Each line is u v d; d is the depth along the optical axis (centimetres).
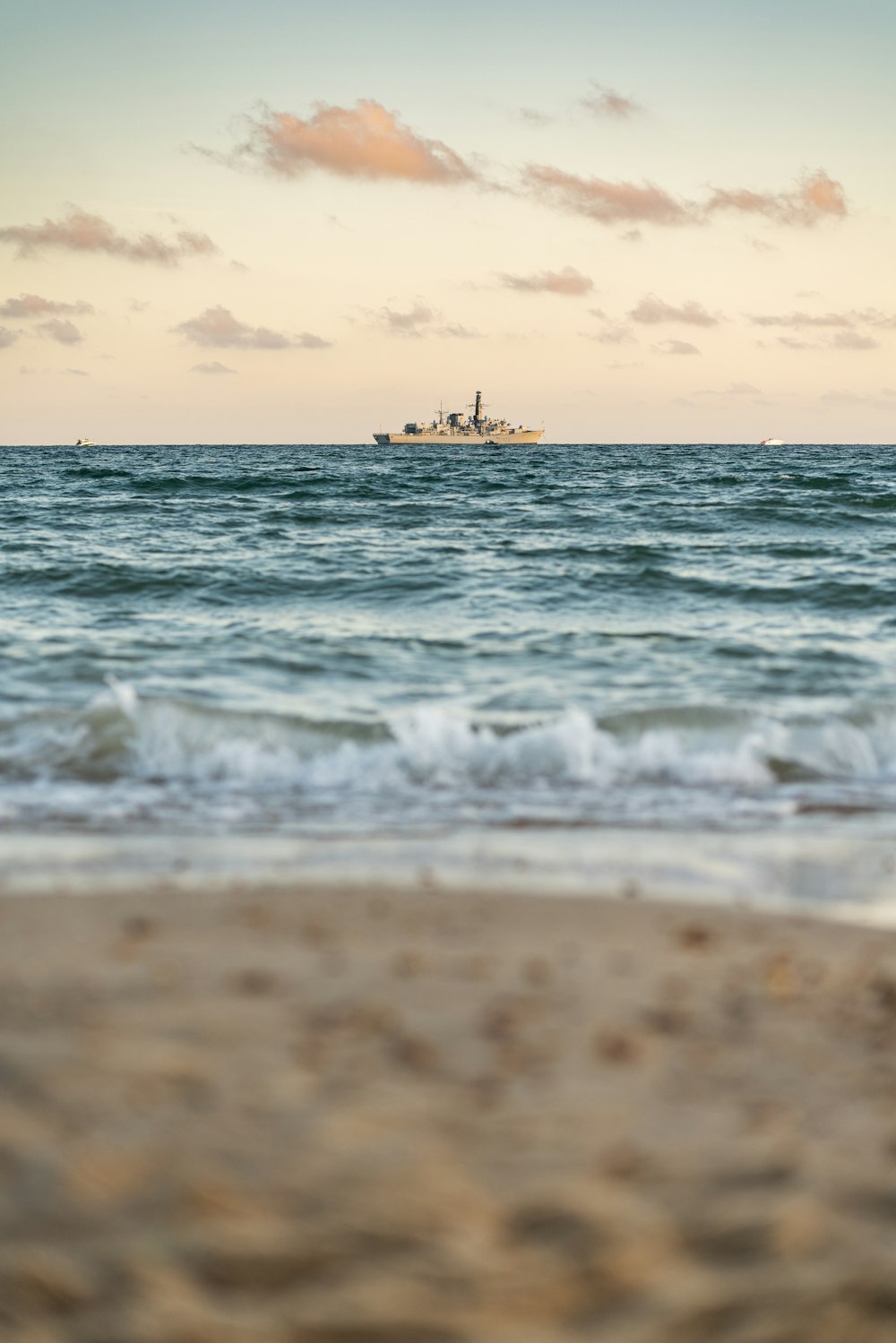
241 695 1173
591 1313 185
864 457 10819
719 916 559
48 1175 224
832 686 1246
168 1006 358
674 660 1381
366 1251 201
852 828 799
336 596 1855
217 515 3119
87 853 694
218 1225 207
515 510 3288
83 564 2052
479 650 1440
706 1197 226
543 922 535
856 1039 345
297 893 586
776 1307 185
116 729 973
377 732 993
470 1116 267
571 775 948
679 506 3306
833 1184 233
